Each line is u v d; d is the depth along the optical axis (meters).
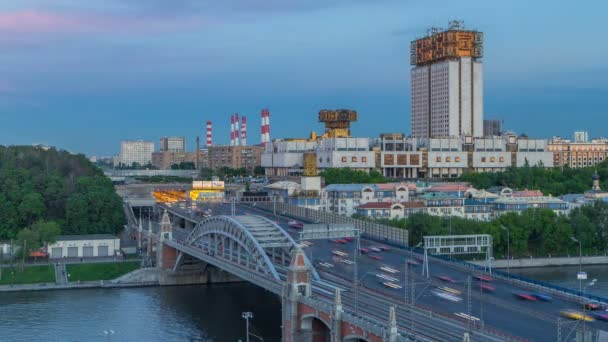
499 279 159.75
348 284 155.38
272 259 168.75
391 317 110.81
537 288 149.25
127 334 162.88
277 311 187.12
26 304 193.75
